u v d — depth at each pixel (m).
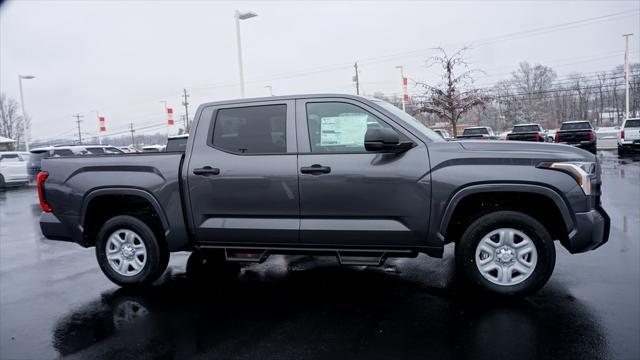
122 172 4.63
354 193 4.01
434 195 3.88
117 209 5.05
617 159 19.28
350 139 4.15
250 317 3.91
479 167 3.84
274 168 4.18
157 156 4.57
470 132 26.55
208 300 4.39
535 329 3.42
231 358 3.19
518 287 3.90
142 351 3.38
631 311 3.68
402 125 4.08
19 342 3.64
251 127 4.40
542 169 3.79
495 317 3.66
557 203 3.76
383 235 4.00
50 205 4.87
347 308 4.02
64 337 3.71
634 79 49.59
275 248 4.32
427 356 3.09
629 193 9.95
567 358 2.99
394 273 4.98
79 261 6.38
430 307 3.94
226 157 4.35
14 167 19.86
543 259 3.85
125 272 4.80
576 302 3.89
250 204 4.27
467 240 3.98
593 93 62.09
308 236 4.16
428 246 3.99
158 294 4.64
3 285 5.26
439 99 19.20
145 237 4.68
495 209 4.02
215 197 4.34
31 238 8.43
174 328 3.76
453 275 4.82
